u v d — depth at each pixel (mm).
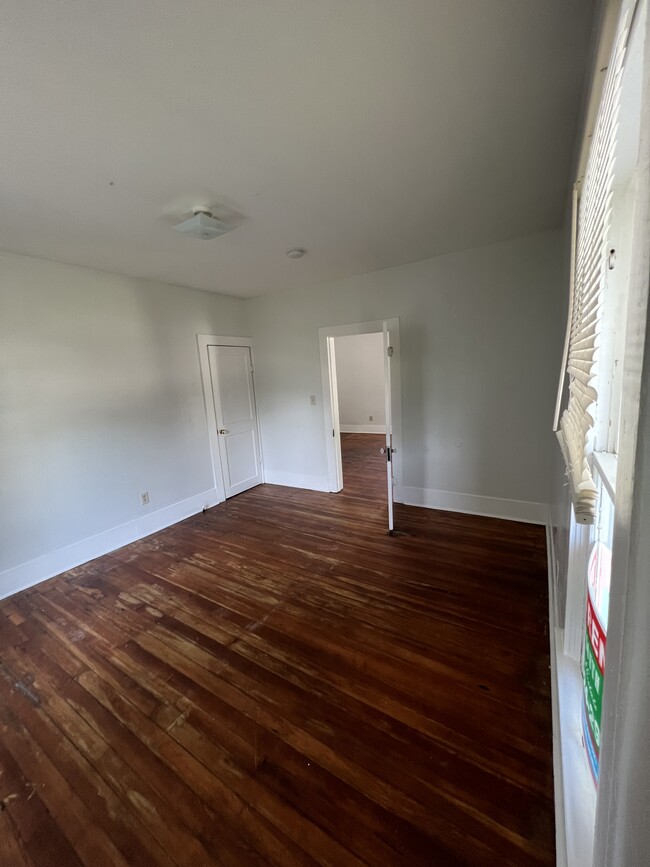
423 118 1488
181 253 2846
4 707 1785
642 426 352
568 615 1513
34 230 2301
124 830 1287
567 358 1556
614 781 438
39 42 1054
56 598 2645
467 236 2852
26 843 1268
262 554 3133
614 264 916
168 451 3840
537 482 3285
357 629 2164
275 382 4711
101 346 3232
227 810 1324
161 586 2736
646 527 347
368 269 3615
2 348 2656
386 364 3133
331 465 4523
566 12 1050
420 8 1033
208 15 1015
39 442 2871
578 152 1467
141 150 1598
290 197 2078
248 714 1680
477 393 3402
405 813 1280
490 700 1670
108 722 1682
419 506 3916
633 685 376
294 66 1203
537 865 1132
